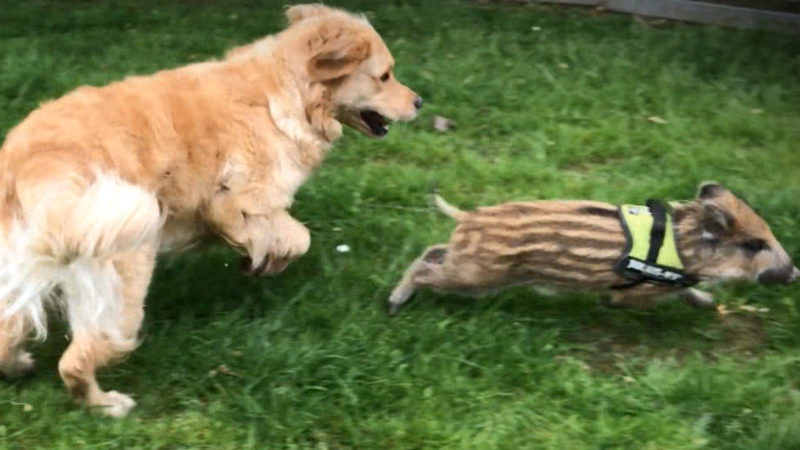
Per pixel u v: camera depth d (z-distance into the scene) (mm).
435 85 2744
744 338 1890
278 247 1838
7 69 2734
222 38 3086
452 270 1851
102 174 1554
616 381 1765
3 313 1567
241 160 1762
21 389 1692
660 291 1852
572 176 2369
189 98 1743
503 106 2684
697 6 3391
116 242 1456
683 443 1622
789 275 1831
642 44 3111
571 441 1622
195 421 1647
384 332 1838
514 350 1788
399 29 3223
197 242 1842
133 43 3031
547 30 3223
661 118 2676
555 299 1946
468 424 1648
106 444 1584
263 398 1687
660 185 2301
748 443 1615
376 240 2107
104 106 1670
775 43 3170
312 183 2271
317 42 1842
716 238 1796
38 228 1474
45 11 3303
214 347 1788
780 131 2596
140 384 1715
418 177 2309
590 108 2697
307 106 1842
